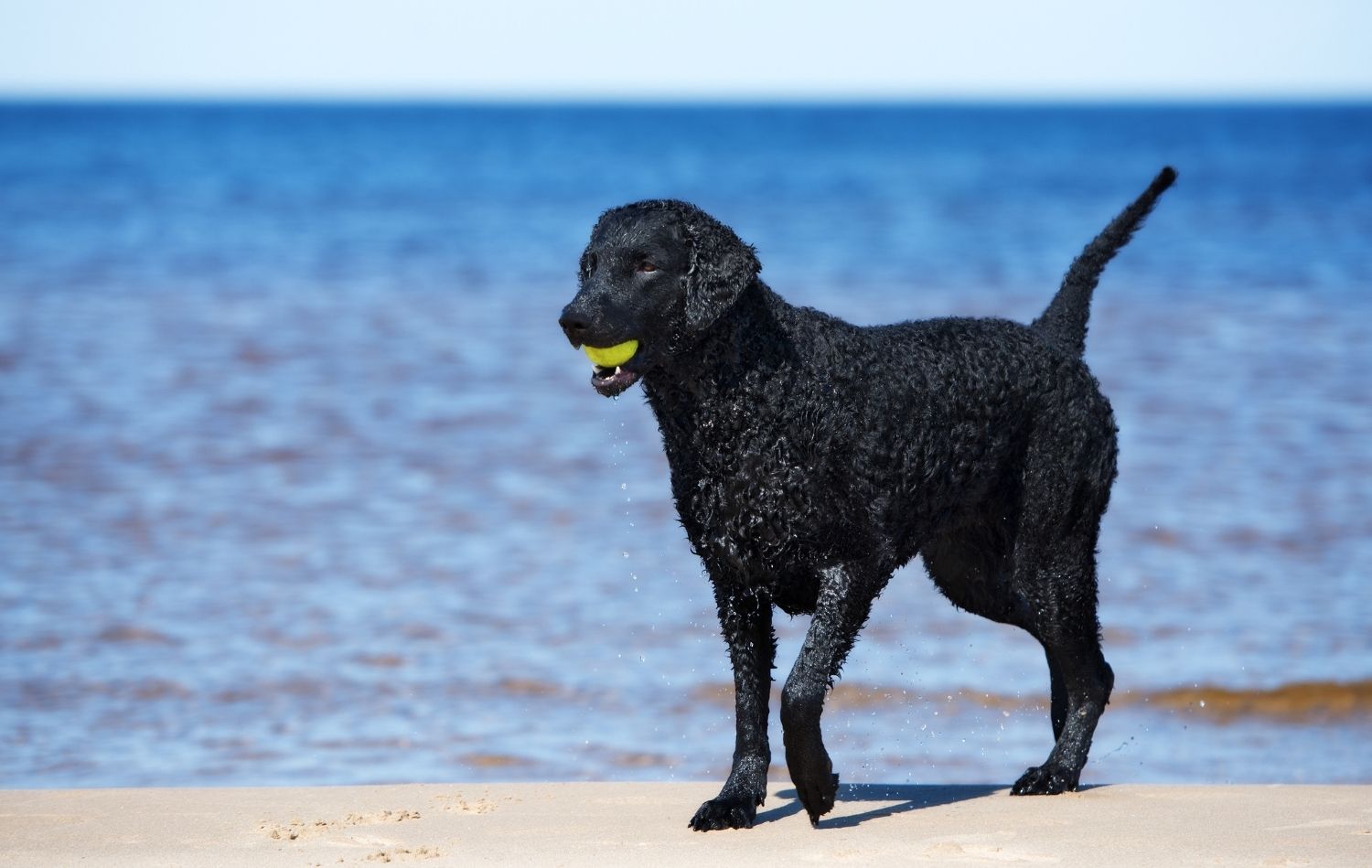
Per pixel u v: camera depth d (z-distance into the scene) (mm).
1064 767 8539
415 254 47469
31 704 11375
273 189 74250
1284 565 15375
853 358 7609
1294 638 13156
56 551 15773
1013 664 12828
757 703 7766
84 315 33469
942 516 8172
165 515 17344
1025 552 8562
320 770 10125
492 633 13312
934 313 33906
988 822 7566
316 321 33156
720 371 7289
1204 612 13922
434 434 21906
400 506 17938
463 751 10586
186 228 54156
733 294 7199
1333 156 108188
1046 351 8531
